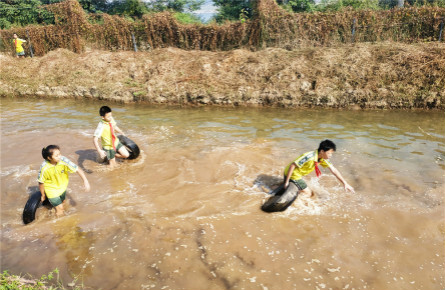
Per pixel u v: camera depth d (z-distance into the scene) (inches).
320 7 717.9
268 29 540.4
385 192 206.7
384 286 133.6
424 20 478.0
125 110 422.9
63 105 458.6
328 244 159.9
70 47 653.9
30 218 180.2
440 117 355.3
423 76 400.8
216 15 832.3
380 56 441.7
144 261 148.6
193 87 454.9
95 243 162.4
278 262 147.5
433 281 136.2
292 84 427.5
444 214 182.4
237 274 140.0
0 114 412.2
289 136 308.5
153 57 549.3
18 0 948.0
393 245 158.7
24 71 574.6
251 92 429.4
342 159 255.8
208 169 242.5
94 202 201.5
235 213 186.4
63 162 181.6
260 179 226.5
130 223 177.8
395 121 345.4
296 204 195.3
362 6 633.6
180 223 177.2
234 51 523.8
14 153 281.9
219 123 354.9
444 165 241.4
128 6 924.0
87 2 983.6
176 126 348.8
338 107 400.2
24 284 129.6
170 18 588.1
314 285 134.1
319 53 469.7
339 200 199.3
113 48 633.0
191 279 137.4
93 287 133.8
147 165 253.0
